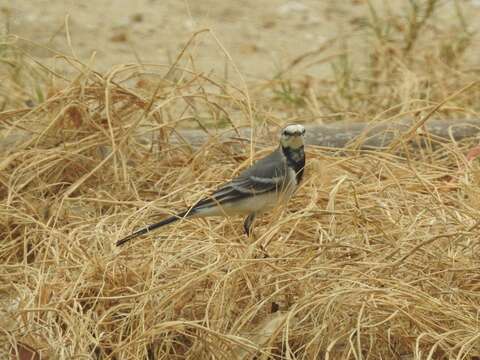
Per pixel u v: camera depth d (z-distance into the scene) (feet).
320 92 58.39
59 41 68.28
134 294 33.68
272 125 49.52
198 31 45.29
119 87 45.44
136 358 31.32
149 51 68.28
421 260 35.55
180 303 33.40
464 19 71.00
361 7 77.82
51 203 41.52
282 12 77.20
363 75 61.26
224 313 32.94
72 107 44.96
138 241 37.11
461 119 49.26
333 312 32.19
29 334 32.37
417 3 64.39
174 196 41.93
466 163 42.29
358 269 34.42
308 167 41.96
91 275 35.19
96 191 42.52
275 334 31.35
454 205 40.47
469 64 64.13
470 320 32.09
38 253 38.09
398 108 54.29
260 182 36.40
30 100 52.34
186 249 35.42
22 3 75.92
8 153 44.09
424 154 46.19
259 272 34.50
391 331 32.35
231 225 38.50
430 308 32.50
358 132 47.67
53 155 43.24
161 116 46.52
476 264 35.58
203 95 46.16
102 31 71.72
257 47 69.82
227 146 45.96
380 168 42.52
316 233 37.65
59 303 33.27
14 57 56.65
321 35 72.43
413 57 60.34
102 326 33.32
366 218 37.63
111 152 44.14
